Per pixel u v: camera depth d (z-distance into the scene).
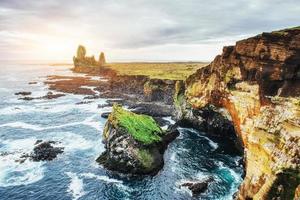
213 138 71.50
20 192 46.88
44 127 83.12
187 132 76.56
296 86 46.91
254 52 53.25
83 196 45.56
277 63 48.81
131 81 143.62
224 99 65.25
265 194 28.20
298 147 27.23
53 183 49.62
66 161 58.19
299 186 25.03
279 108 33.34
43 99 128.50
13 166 55.91
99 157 58.88
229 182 48.25
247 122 53.88
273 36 49.12
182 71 160.50
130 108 106.75
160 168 54.44
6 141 70.62
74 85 174.25
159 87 118.12
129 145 54.25
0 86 174.38
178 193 45.34
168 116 95.12
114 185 48.62
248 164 34.62
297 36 46.31
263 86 50.47
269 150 30.36
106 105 113.12
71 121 89.88
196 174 51.81
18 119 92.25
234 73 60.31
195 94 77.31
